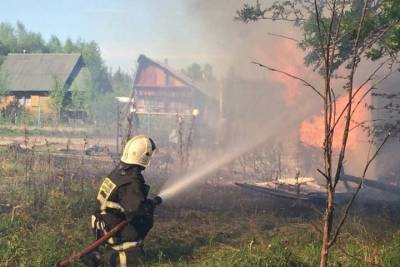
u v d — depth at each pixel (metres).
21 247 6.41
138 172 5.27
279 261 6.09
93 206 9.05
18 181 10.83
